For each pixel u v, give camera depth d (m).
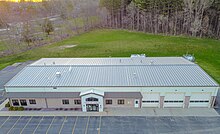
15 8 133.62
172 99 36.62
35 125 32.59
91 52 70.50
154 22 93.38
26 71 42.53
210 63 58.47
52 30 99.44
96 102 35.41
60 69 42.91
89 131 31.02
